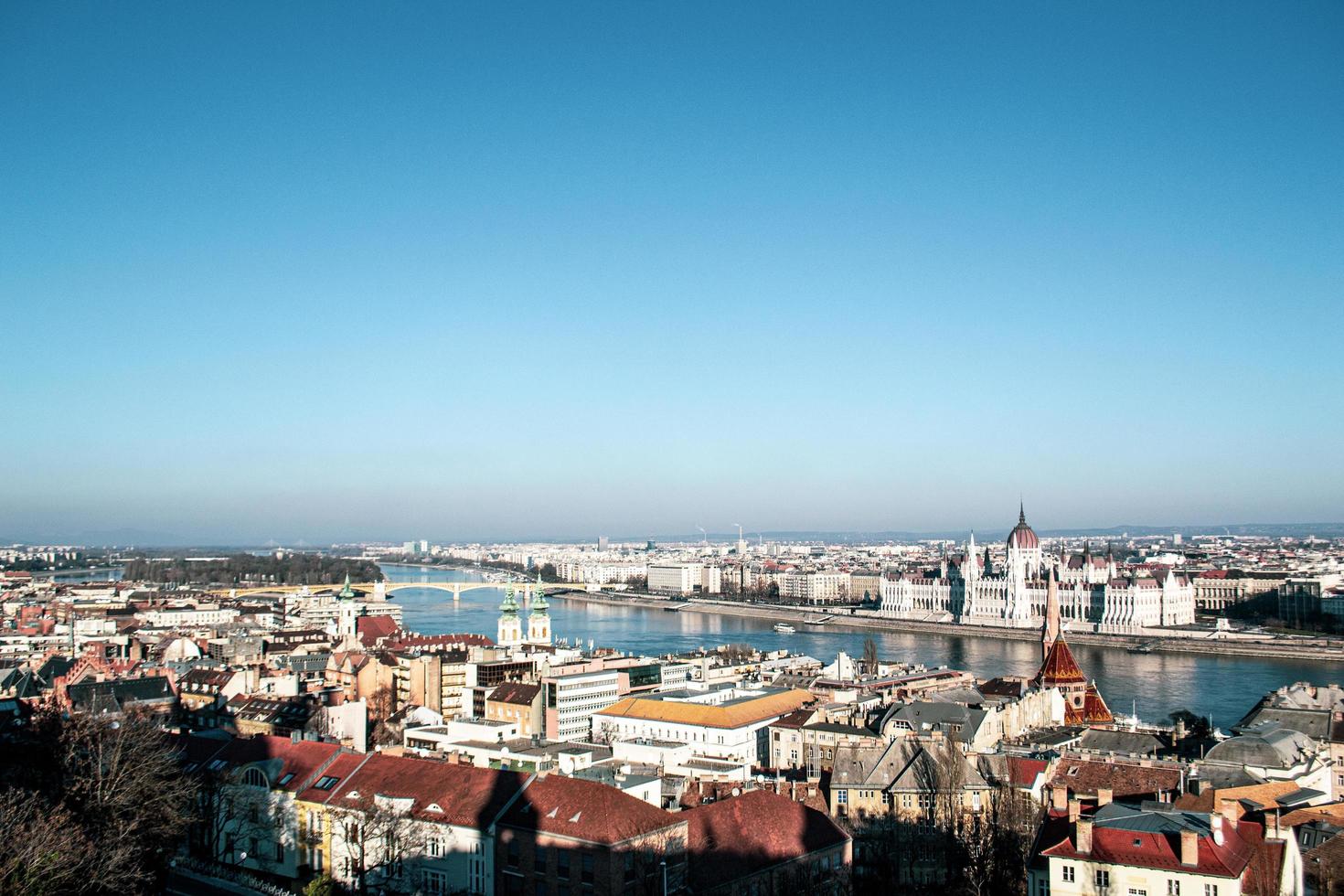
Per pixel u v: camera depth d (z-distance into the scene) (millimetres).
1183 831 195125
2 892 162875
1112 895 196125
